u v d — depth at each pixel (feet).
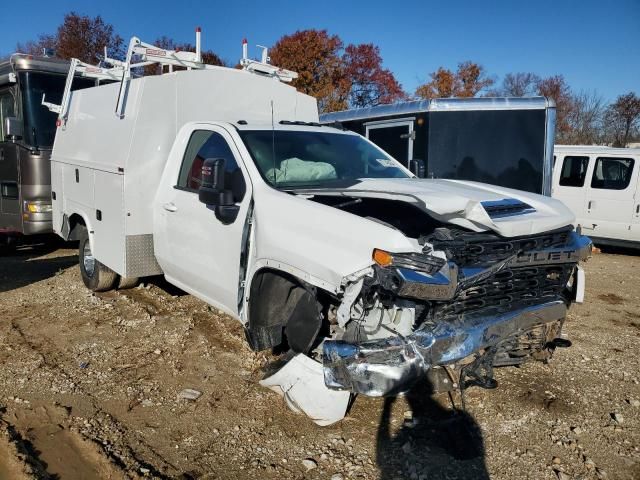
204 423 12.97
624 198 36.09
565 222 12.68
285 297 14.02
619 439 12.60
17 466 11.14
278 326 14.11
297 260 12.26
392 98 104.68
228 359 16.22
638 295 25.34
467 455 11.90
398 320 11.12
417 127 30.12
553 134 28.55
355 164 16.84
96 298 21.42
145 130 17.74
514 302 12.33
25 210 28.63
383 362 10.53
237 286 14.46
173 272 17.74
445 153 29.45
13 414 13.17
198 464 11.48
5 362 15.88
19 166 28.66
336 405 12.17
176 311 20.07
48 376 15.07
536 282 12.50
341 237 11.48
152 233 18.47
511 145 28.73
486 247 11.56
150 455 11.73
